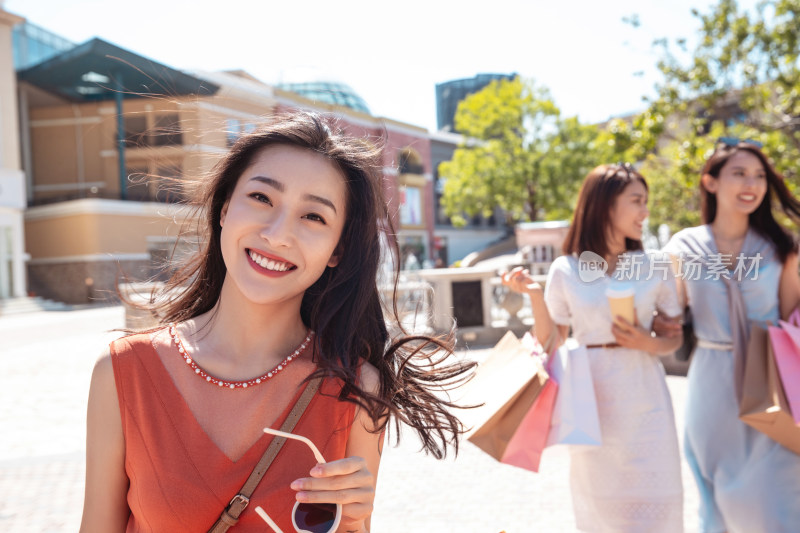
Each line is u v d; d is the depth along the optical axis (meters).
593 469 2.46
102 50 22.69
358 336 1.32
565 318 2.57
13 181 24.39
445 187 29.41
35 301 24.56
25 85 28.19
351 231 1.29
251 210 1.17
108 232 26.39
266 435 1.16
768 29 8.96
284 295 1.17
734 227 2.67
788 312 2.62
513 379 2.38
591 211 2.53
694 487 3.88
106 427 1.16
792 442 2.34
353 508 1.01
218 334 1.24
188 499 1.11
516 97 24.91
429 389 1.47
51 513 3.74
